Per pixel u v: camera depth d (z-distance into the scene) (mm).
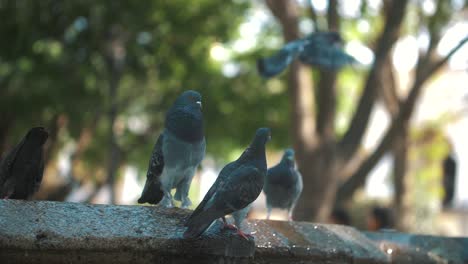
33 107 16047
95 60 16469
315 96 16109
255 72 18672
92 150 20578
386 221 12156
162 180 5473
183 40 17625
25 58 15648
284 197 6492
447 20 15000
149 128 19922
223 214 4801
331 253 5984
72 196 20641
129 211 5070
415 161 20812
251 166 4930
